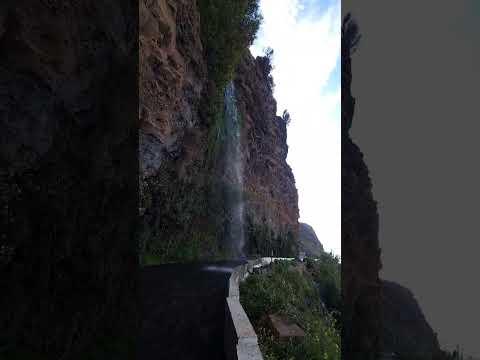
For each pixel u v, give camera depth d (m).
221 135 27.22
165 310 7.25
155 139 15.29
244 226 27.66
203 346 5.54
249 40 26.97
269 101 49.31
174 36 15.77
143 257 13.97
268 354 5.49
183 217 18.50
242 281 9.66
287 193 50.06
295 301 9.79
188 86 18.73
